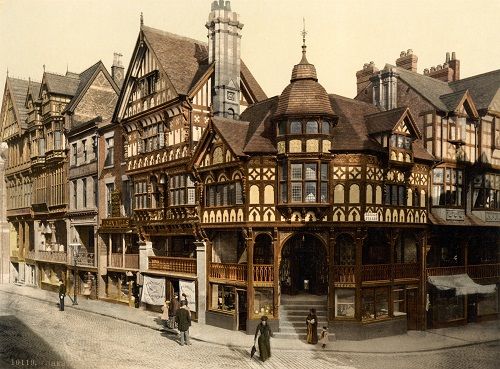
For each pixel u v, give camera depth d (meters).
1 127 43.88
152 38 25.89
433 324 22.64
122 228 28.47
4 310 27.39
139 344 19.27
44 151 37.16
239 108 24.73
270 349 17.55
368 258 22.45
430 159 22.81
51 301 30.92
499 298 24.83
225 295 22.34
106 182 30.66
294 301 21.84
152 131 26.39
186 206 23.42
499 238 25.31
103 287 30.81
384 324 20.69
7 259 42.91
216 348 18.59
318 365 16.41
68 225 34.22
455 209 23.56
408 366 16.44
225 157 21.70
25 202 40.88
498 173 25.61
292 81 21.09
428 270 22.89
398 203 21.55
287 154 20.12
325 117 20.23
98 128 30.91
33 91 38.72
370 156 20.48
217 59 24.16
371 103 25.50
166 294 25.58
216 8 24.42
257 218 20.58
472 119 24.41
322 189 20.23
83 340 19.97
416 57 26.88
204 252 22.95
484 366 16.52
